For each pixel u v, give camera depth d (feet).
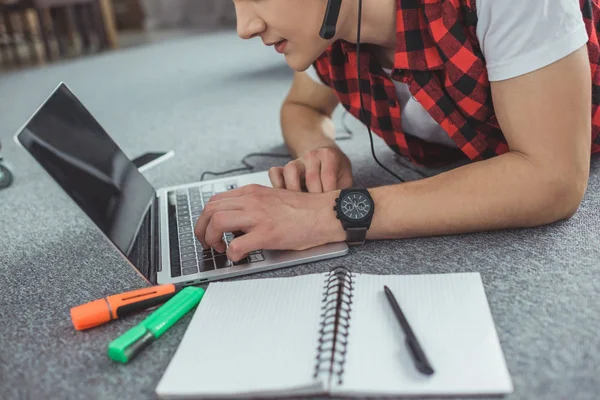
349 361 1.66
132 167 2.89
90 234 2.94
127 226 2.30
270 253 2.36
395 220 2.32
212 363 1.71
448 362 1.63
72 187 2.03
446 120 2.65
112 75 9.16
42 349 1.97
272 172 2.72
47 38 13.12
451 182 2.33
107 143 2.71
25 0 12.75
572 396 1.52
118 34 17.17
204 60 9.43
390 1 2.51
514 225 2.34
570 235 2.33
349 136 4.31
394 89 2.93
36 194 3.73
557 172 2.21
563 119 2.18
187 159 4.17
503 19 2.19
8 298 2.37
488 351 1.66
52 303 2.29
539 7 2.13
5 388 1.78
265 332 1.83
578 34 2.18
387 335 1.76
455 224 2.31
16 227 3.18
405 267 2.23
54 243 2.88
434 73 2.59
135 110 6.23
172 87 7.35
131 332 1.91
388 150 3.83
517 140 2.27
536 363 1.65
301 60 2.43
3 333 2.10
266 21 2.29
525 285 2.03
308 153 2.79
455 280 2.01
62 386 1.76
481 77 2.44
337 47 3.01
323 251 2.34
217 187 3.11
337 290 1.95
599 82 2.75
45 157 2.00
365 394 1.57
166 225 2.69
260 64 8.32
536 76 2.17
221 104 6.01
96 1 13.58
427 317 1.83
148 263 2.28
